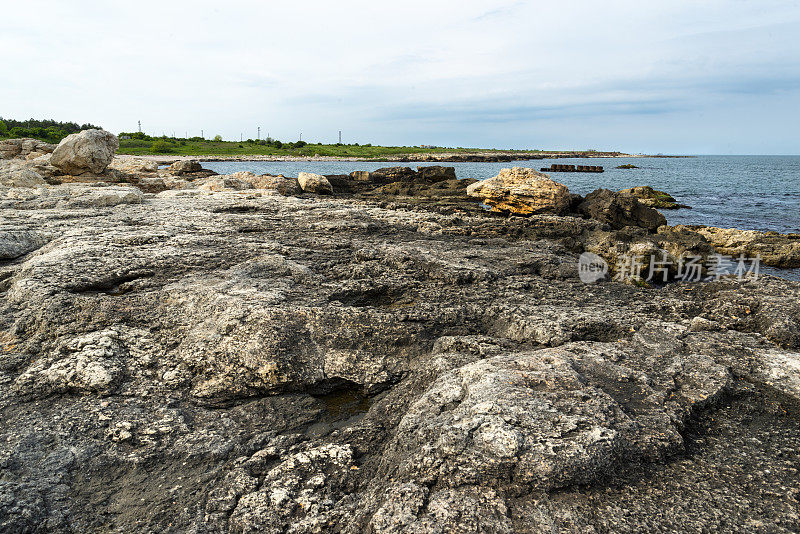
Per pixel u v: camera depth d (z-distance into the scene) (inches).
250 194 945.5
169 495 190.7
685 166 5374.0
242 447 219.3
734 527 154.3
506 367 231.3
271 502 183.9
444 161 5285.4
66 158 1074.1
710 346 267.1
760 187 2226.9
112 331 286.8
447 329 312.5
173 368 267.3
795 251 717.3
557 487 168.4
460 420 192.9
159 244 460.4
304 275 381.4
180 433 225.6
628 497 168.1
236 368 264.4
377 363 278.4
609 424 190.1
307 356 275.6
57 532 172.4
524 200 1049.5
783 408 218.7
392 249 470.9
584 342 274.5
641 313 334.6
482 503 163.5
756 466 183.6
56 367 254.8
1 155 1470.2
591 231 733.3
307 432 237.0
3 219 535.8
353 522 169.0
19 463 199.5
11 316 308.8
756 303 325.4
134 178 1181.1
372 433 225.0
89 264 380.2
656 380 232.2
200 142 5506.9
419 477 178.1
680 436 192.1
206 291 327.3
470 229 692.7
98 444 214.4
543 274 445.7
